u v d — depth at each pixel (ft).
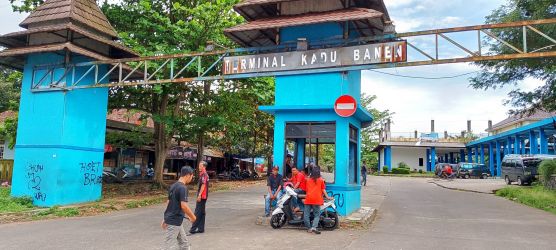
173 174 111.04
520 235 34.81
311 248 28.68
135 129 82.23
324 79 40.70
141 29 68.54
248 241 30.89
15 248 28.63
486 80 76.18
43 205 50.42
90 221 41.14
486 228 38.32
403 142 183.73
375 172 192.65
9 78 69.87
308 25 41.98
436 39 36.35
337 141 39.68
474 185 98.63
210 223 39.58
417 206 56.90
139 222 40.32
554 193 64.13
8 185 73.51
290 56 41.24
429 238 33.09
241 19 67.31
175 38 64.95
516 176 93.40
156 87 64.34
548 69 64.18
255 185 97.19
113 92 71.92
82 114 54.24
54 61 53.88
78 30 52.11
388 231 36.11
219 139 113.09
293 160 46.14
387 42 37.52
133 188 71.72
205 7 63.21
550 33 59.93
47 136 51.78
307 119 40.73
